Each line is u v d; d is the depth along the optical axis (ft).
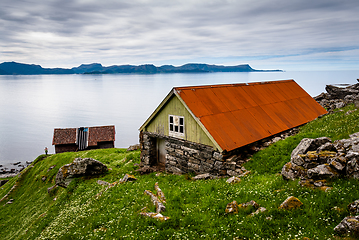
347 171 37.99
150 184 59.52
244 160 67.05
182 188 52.95
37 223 66.74
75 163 84.84
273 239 29.91
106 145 235.40
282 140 73.00
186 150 76.54
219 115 74.38
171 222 38.09
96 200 55.98
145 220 39.60
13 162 482.69
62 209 65.72
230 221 35.91
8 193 138.72
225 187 49.60
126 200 50.01
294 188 40.50
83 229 43.45
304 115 98.48
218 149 64.39
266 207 36.70
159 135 87.86
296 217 32.76
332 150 44.70
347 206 31.22
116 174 85.51
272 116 86.94
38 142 646.33
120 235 37.42
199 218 38.09
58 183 86.89
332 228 28.78
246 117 79.71
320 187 38.24
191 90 79.25
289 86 117.91
